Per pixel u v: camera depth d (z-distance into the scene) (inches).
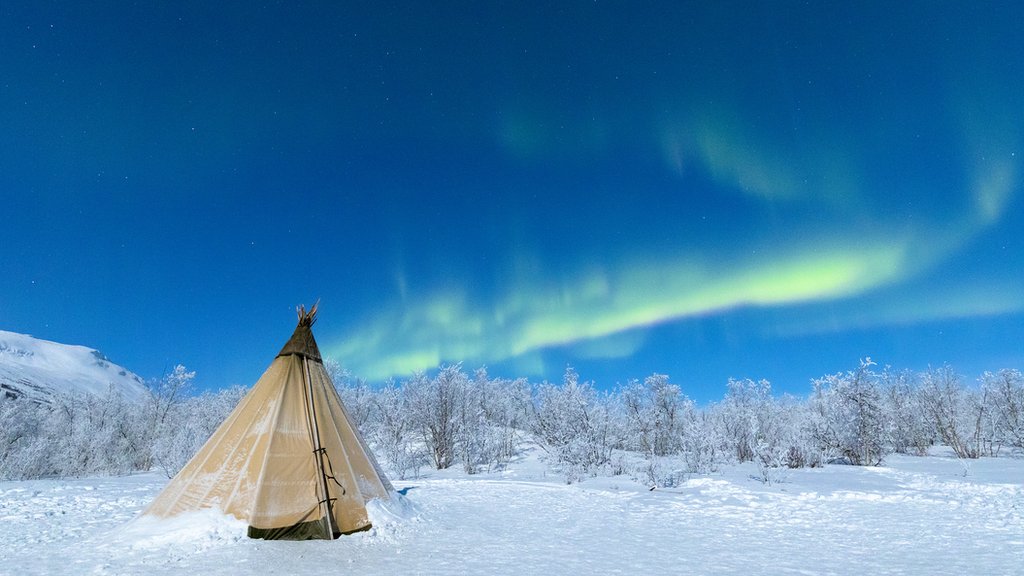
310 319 484.1
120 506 522.0
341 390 1347.2
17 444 1048.2
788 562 306.8
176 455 871.1
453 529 423.5
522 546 358.3
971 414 1295.5
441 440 1224.8
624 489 733.3
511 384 1977.1
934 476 756.0
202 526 358.3
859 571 279.7
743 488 671.1
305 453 404.2
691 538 395.2
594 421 1064.8
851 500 581.9
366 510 403.9
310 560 306.3
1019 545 343.6
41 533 380.2
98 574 268.8
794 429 1068.5
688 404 1264.8
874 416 1037.8
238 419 422.0
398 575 271.1
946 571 275.3
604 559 317.1
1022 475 748.0
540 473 1074.7
